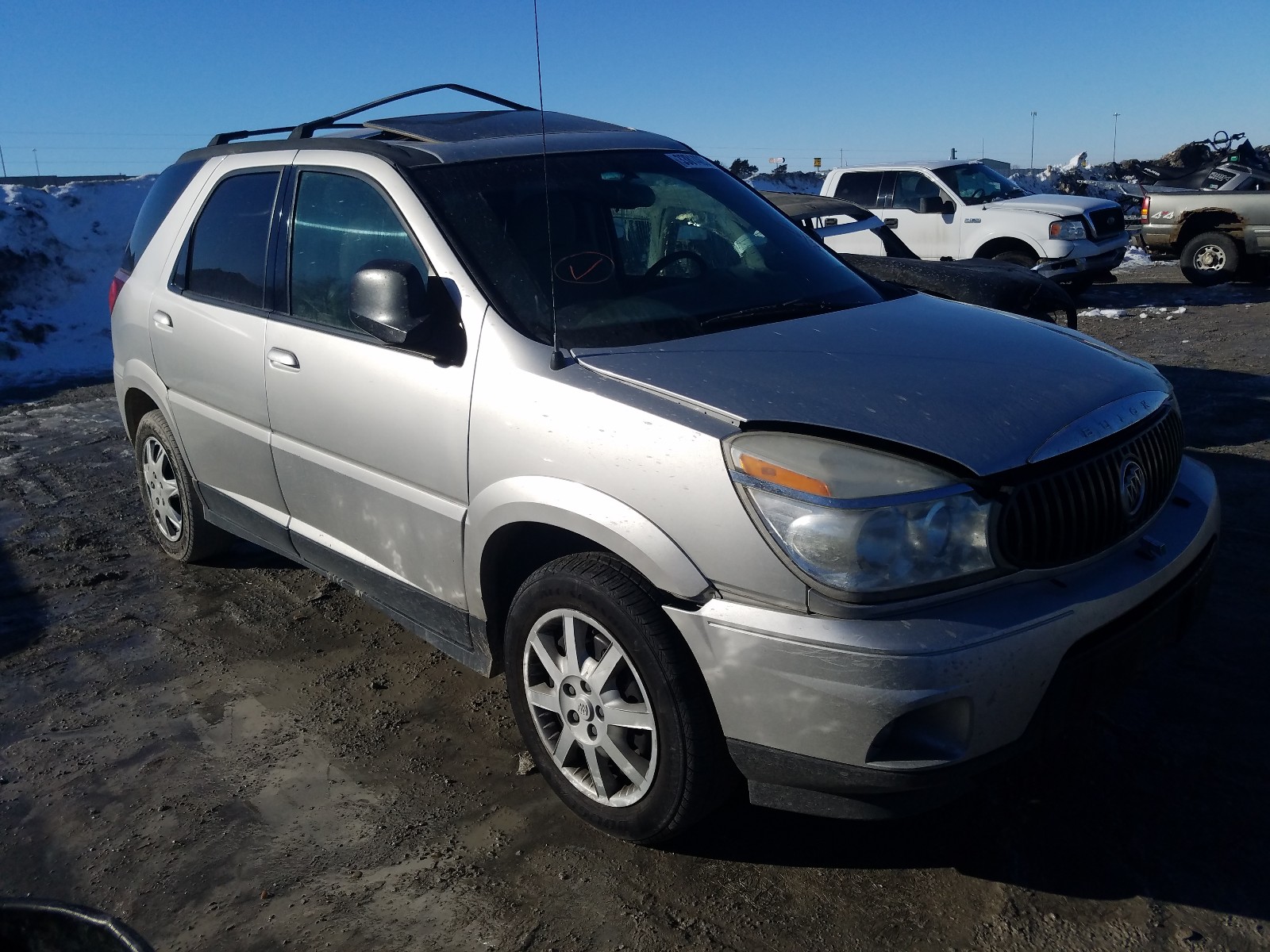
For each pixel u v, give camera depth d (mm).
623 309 3150
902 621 2301
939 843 2801
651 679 2574
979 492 2365
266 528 4152
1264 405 6840
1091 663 2471
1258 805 2871
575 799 2912
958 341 3035
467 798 3121
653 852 2830
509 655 3020
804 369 2740
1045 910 2531
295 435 3742
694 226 3680
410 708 3674
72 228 12320
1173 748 3145
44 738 3576
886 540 2299
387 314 3061
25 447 7492
